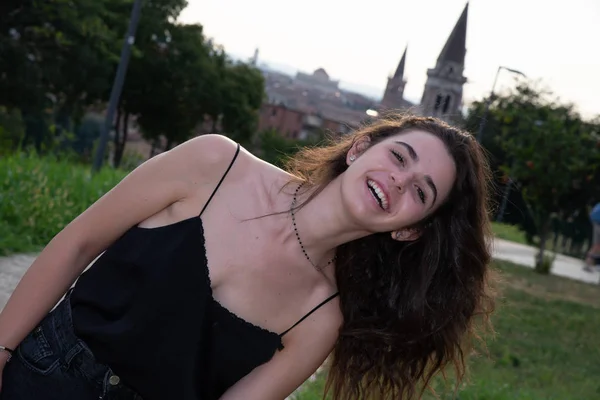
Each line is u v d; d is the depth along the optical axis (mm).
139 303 2354
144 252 2402
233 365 2471
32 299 2486
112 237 2523
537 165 21250
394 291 2814
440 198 2570
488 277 2959
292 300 2531
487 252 2859
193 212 2457
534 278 20141
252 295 2457
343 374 2906
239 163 2506
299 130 99750
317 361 2637
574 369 9234
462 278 2824
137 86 43844
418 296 2797
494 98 22984
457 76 57281
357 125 2947
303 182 2543
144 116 47406
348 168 2484
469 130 3035
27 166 9430
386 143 2498
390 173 2424
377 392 2955
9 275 6176
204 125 57406
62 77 31125
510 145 22078
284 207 2498
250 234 2451
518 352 9508
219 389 2549
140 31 41594
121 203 2479
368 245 2764
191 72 44625
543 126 21578
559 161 21359
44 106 31625
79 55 30828
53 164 10844
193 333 2383
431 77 56938
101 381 2389
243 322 2441
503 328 10977
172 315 2365
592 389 8227
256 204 2480
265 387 2553
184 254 2389
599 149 22156
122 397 2422
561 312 14133
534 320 12289
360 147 2580
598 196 23281
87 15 30516
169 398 2430
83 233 2496
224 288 2438
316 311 2584
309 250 2521
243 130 52312
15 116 29156
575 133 22734
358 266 2760
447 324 2869
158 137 50406
